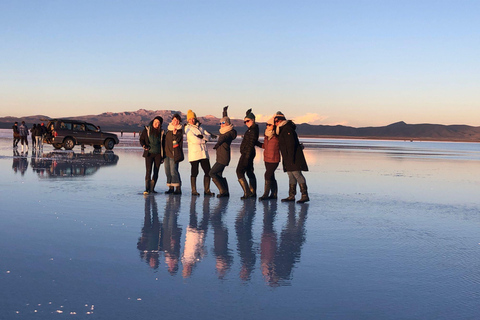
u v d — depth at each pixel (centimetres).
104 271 454
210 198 1003
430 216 833
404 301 391
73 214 754
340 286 426
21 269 455
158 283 421
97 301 374
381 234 662
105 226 668
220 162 1013
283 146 964
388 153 3988
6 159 1950
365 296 401
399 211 880
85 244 560
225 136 1010
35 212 761
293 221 747
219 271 462
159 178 1379
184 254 524
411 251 566
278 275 454
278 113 982
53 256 504
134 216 753
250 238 615
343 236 642
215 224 705
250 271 465
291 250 555
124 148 3466
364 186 1309
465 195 1163
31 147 3225
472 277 463
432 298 400
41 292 392
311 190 1191
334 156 3088
